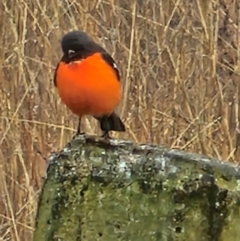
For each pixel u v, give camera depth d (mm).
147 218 3344
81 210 3449
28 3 7688
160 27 7516
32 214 6605
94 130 7141
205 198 3268
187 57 7539
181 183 3293
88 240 3439
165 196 3314
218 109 7301
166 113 7234
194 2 7730
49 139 7074
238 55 7535
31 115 7160
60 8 7645
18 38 7398
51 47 7387
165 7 7773
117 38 7332
